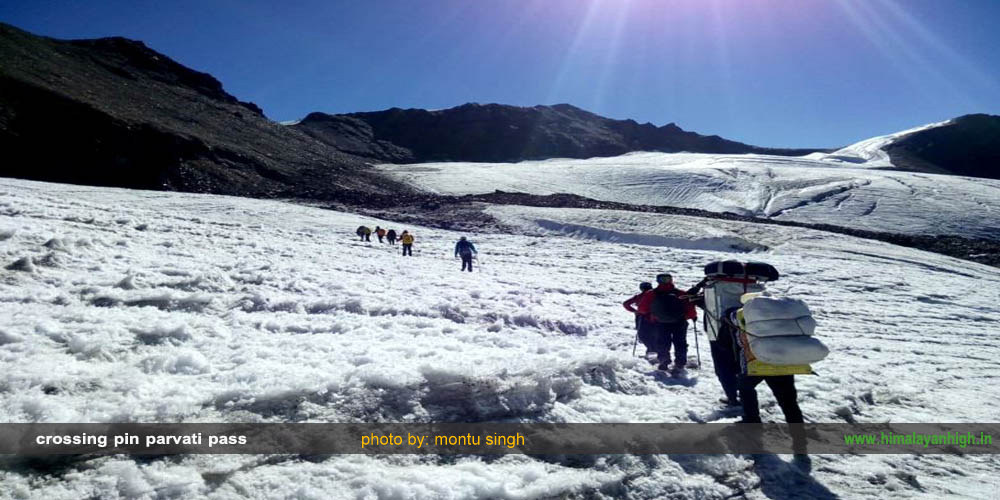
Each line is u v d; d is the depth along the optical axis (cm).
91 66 9731
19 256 754
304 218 3225
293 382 392
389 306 791
